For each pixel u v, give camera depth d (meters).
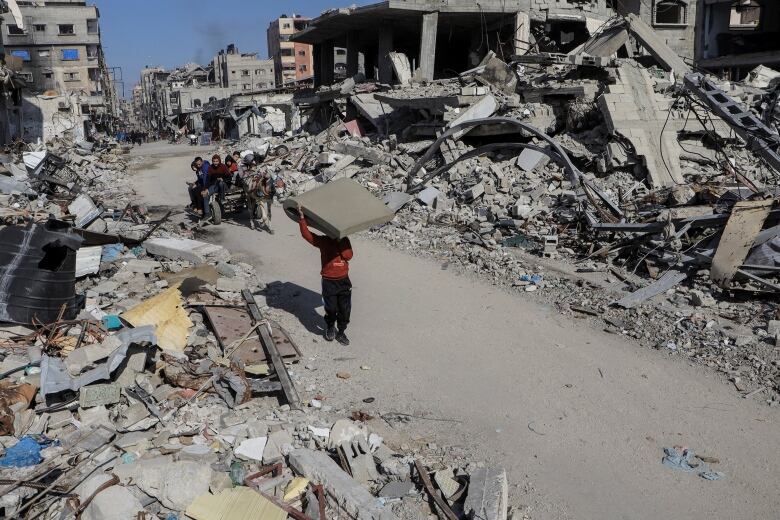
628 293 10.51
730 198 13.34
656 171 17.53
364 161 22.41
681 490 5.47
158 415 6.12
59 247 7.85
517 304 10.28
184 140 71.31
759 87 22.98
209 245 12.49
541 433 6.39
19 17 32.78
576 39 33.12
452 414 6.76
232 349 7.80
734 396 7.16
